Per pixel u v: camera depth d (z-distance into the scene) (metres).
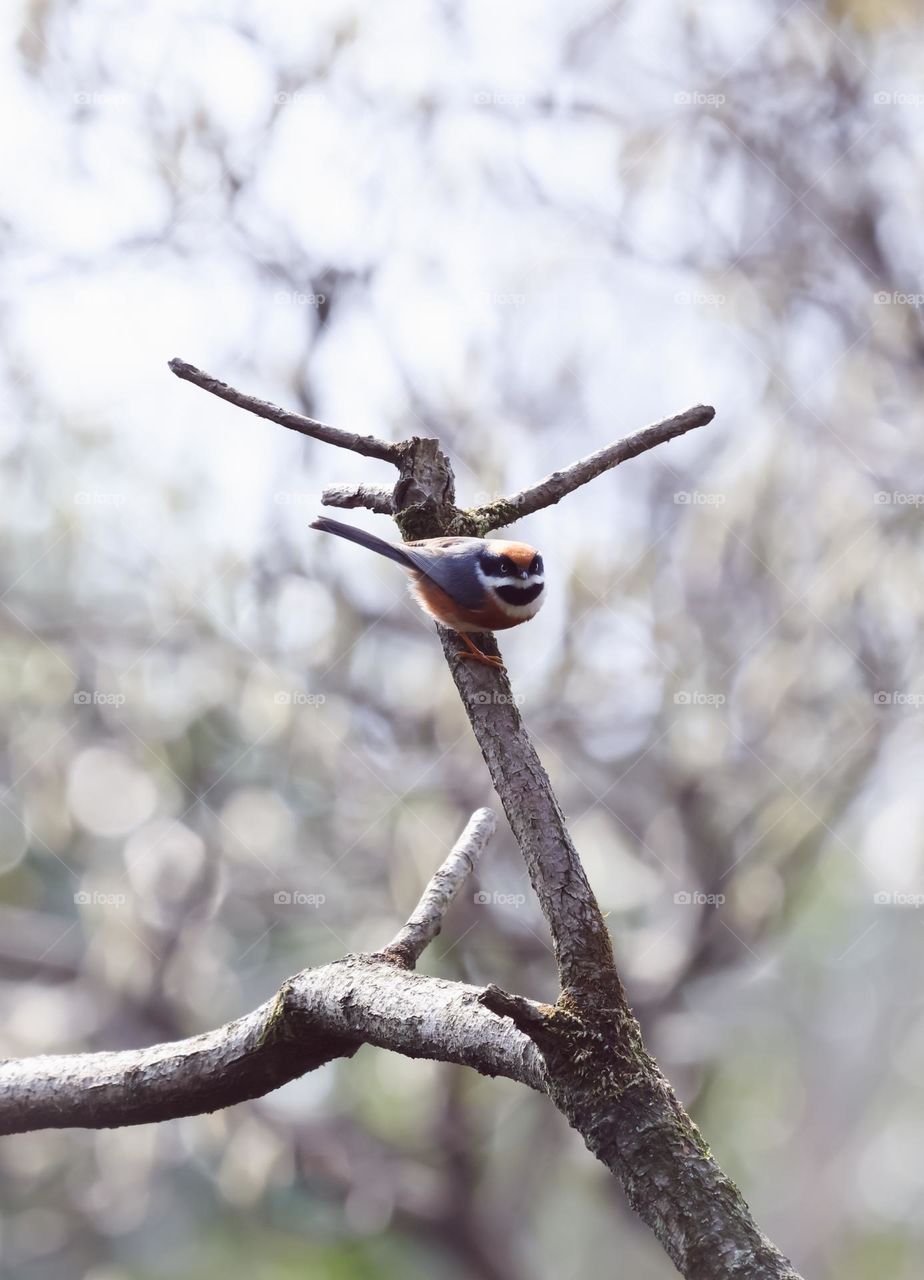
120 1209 9.55
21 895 10.50
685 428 3.31
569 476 3.30
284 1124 9.30
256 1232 10.60
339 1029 2.22
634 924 9.41
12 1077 2.48
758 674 8.73
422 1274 11.38
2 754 8.99
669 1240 1.72
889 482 8.75
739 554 8.78
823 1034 12.96
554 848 2.15
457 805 8.69
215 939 9.27
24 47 8.13
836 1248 13.41
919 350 8.87
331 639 8.62
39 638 8.94
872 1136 14.10
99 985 9.34
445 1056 2.05
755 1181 13.10
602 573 8.75
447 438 8.60
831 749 8.88
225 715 8.89
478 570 4.61
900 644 8.78
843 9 8.81
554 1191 12.61
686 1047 9.84
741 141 9.12
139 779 8.94
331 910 9.14
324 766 8.57
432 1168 9.98
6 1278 9.59
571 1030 1.86
